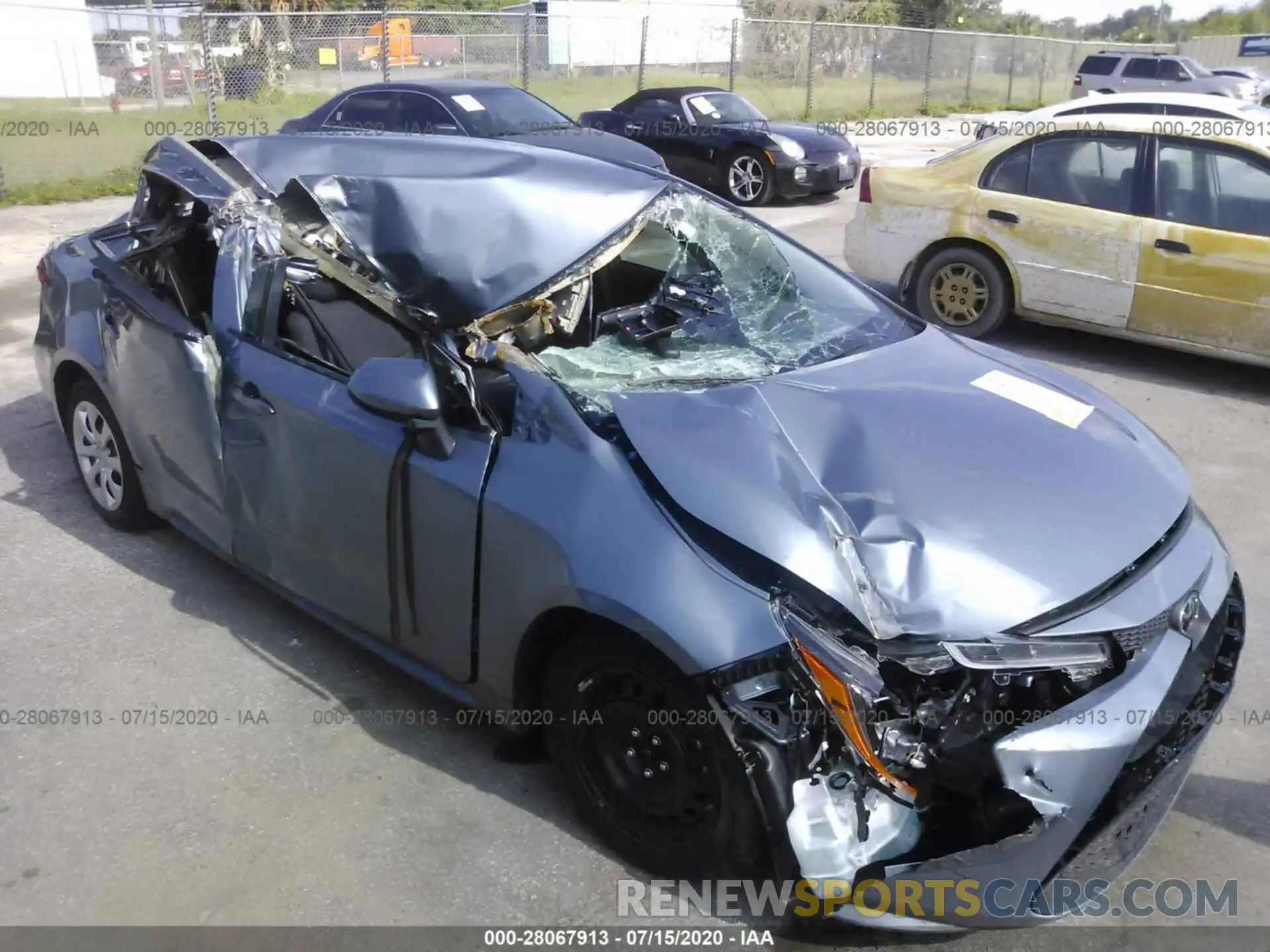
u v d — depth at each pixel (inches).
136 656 138.5
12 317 296.8
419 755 120.7
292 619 147.3
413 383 109.1
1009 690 92.1
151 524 170.7
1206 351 249.1
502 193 128.8
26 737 122.6
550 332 130.6
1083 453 112.4
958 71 1041.5
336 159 141.0
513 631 104.9
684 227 145.2
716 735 89.8
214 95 623.8
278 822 110.4
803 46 888.9
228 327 138.3
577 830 109.3
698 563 92.9
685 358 129.0
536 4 862.5
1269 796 116.6
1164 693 93.8
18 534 170.6
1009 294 275.0
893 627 89.3
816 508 95.6
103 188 496.7
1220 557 114.5
